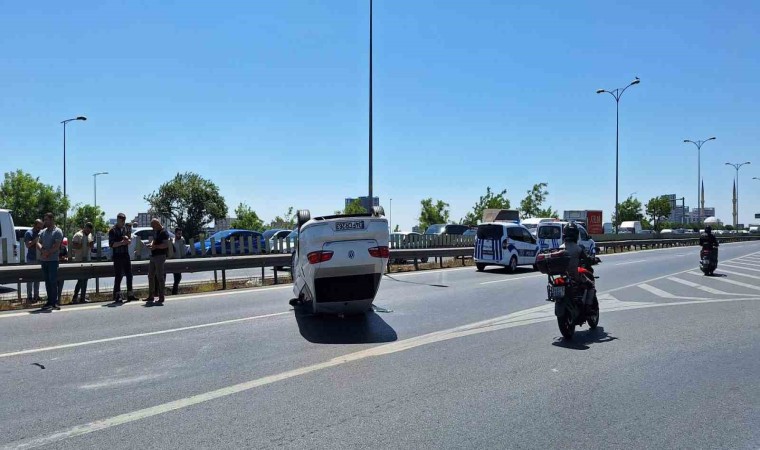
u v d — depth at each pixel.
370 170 26.42
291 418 5.48
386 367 7.38
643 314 11.89
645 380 6.86
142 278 19.39
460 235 32.56
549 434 5.12
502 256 22.33
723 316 11.62
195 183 65.69
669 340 9.17
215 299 13.55
